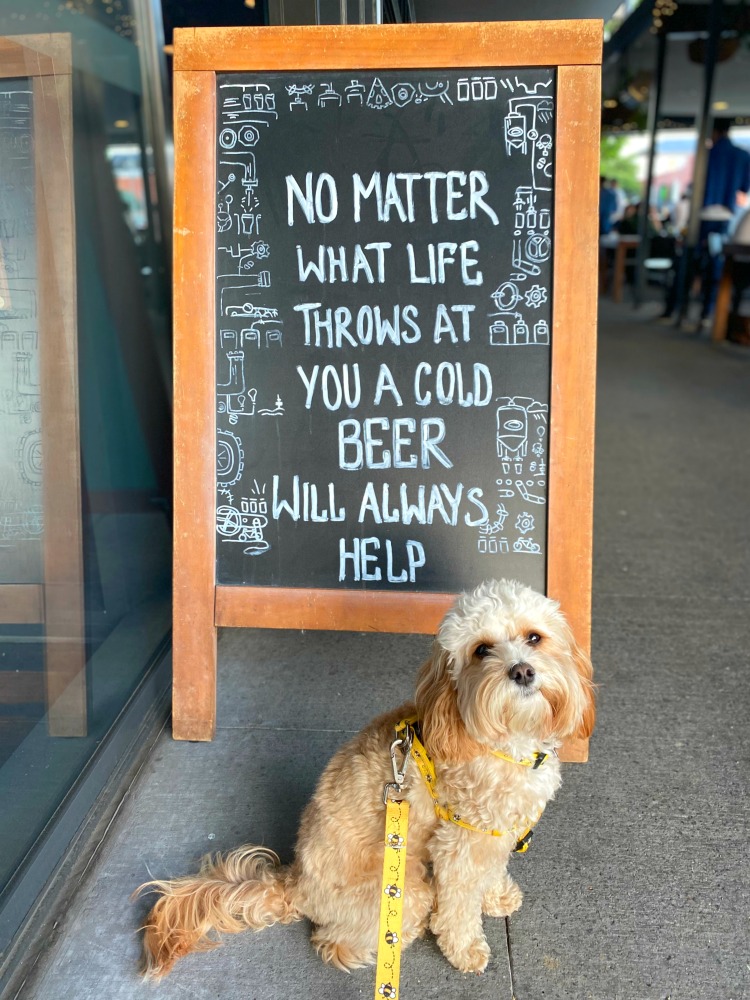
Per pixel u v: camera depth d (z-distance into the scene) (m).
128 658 1.45
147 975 0.89
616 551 2.02
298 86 1.19
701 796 1.18
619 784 1.21
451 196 1.19
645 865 1.06
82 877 1.02
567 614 1.20
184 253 1.21
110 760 1.21
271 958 0.93
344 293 1.22
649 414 3.29
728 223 5.15
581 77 1.14
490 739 0.82
